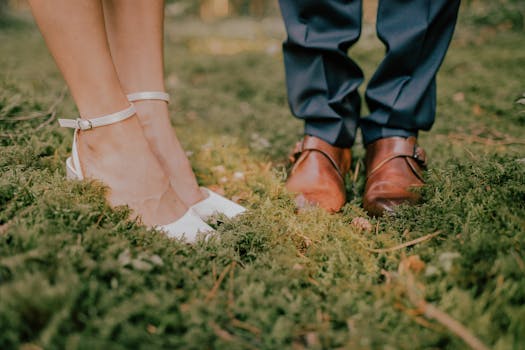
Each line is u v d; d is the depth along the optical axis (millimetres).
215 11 21922
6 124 1861
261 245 1289
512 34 6508
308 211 1484
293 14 1631
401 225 1380
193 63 5078
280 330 901
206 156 2107
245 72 4578
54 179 1335
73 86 1190
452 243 1174
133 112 1266
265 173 1863
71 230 1101
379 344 879
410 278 1048
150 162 1287
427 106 1633
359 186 1792
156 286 998
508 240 1130
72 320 838
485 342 878
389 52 1560
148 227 1264
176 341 847
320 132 1685
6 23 9500
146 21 1466
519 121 2635
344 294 1030
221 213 1418
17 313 793
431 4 1495
